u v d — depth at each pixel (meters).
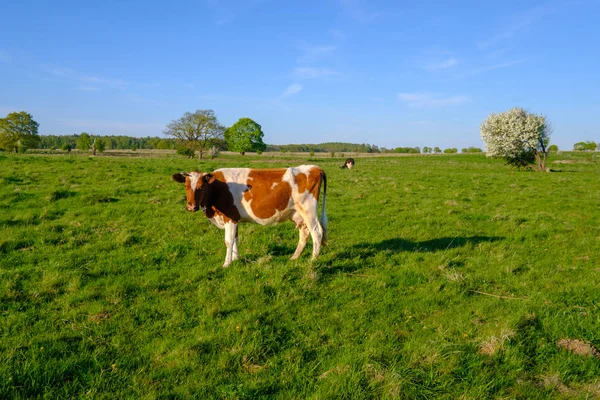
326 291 6.63
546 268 8.00
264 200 8.02
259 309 5.86
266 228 10.83
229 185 7.96
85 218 11.27
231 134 78.19
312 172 8.32
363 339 5.12
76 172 18.98
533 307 6.03
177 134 66.50
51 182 15.99
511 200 16.91
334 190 18.28
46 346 4.76
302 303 6.14
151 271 7.42
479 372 4.37
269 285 6.67
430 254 8.78
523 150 35.03
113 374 4.30
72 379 4.23
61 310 5.75
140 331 5.24
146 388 4.08
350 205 14.97
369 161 51.06
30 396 3.92
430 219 12.62
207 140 67.31
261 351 4.79
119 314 5.68
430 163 43.28
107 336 5.11
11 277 6.80
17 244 8.69
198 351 4.72
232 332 5.14
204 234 10.12
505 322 5.46
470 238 10.50
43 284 6.56
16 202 12.47
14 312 5.62
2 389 3.88
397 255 8.72
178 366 4.45
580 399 3.96
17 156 25.28
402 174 26.84
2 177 16.06
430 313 5.91
